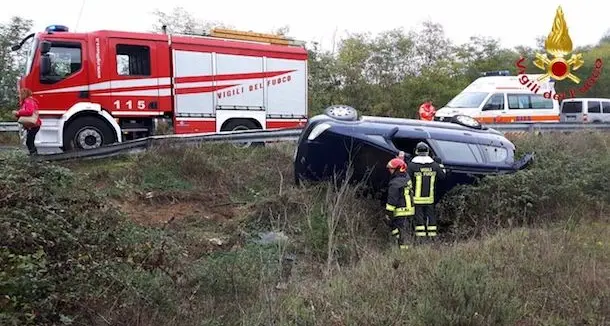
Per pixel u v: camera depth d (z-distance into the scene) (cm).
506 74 1822
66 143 1081
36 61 1062
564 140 1248
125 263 456
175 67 1180
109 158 948
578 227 782
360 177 846
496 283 504
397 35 3064
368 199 842
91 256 425
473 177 880
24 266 366
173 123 1181
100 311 432
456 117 995
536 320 465
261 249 682
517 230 747
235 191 900
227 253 643
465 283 476
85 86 1095
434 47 3200
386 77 2992
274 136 1127
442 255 607
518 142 1127
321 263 666
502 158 927
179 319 465
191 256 616
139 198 807
